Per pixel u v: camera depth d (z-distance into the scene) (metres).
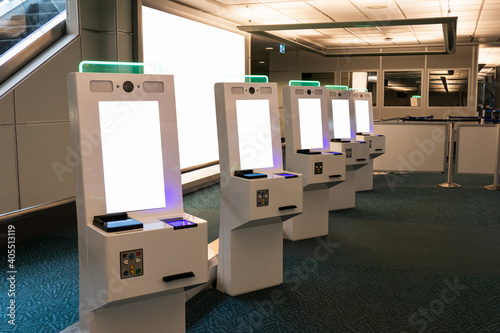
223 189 3.76
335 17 11.01
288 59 17.66
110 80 2.49
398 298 3.75
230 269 3.75
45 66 5.50
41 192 5.46
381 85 16.69
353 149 6.66
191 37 8.34
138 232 2.29
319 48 16.84
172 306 2.68
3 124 4.94
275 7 9.87
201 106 8.69
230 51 9.98
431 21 9.76
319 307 3.57
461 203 7.49
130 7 6.70
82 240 2.50
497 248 5.13
